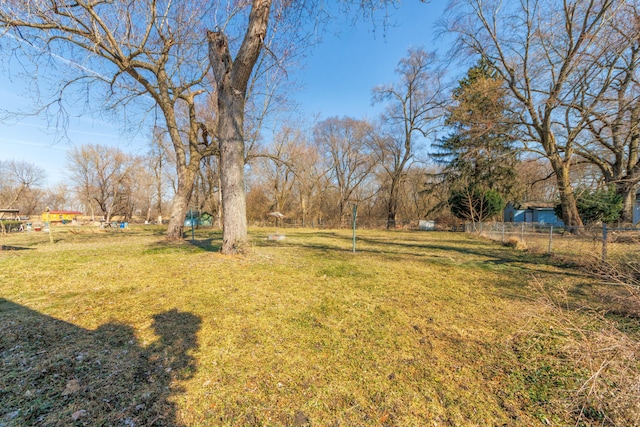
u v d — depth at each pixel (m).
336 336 3.16
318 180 33.47
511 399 2.15
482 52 13.71
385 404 2.08
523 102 12.93
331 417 1.94
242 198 7.46
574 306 4.16
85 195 43.94
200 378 2.34
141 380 2.29
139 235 16.70
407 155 29.03
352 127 32.09
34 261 6.96
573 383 2.29
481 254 9.59
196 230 21.31
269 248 10.38
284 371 2.47
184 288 4.71
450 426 1.88
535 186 17.81
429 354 2.80
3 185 43.75
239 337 3.07
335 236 18.25
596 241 7.34
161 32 9.80
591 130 8.33
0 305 3.93
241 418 1.92
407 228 27.83
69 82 8.72
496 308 4.12
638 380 1.92
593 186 11.25
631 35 6.39
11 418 1.83
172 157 20.12
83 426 1.79
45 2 7.09
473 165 24.41
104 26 8.15
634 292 3.58
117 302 4.05
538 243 10.47
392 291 4.94
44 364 2.48
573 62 8.19
